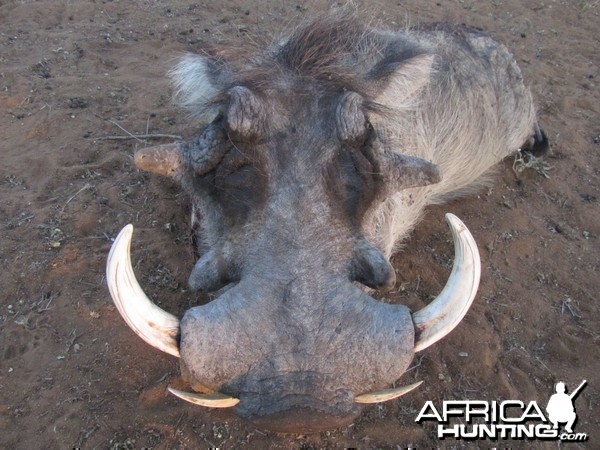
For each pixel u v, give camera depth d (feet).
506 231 3.31
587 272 3.10
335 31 2.41
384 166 1.94
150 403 2.35
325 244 1.79
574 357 2.68
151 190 3.32
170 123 3.87
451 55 3.29
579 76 4.82
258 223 1.82
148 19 5.11
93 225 3.11
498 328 2.76
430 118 3.01
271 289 1.71
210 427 2.28
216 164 1.94
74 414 2.31
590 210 3.49
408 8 5.56
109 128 3.79
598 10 5.82
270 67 2.10
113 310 2.68
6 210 3.17
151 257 2.94
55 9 5.12
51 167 3.43
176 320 1.71
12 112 3.90
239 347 1.67
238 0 5.49
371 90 2.18
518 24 5.54
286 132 1.87
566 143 4.03
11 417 2.31
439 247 3.18
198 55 2.47
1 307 2.71
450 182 3.43
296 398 1.65
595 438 2.38
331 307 1.71
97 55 4.54
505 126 3.62
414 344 1.75
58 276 2.83
